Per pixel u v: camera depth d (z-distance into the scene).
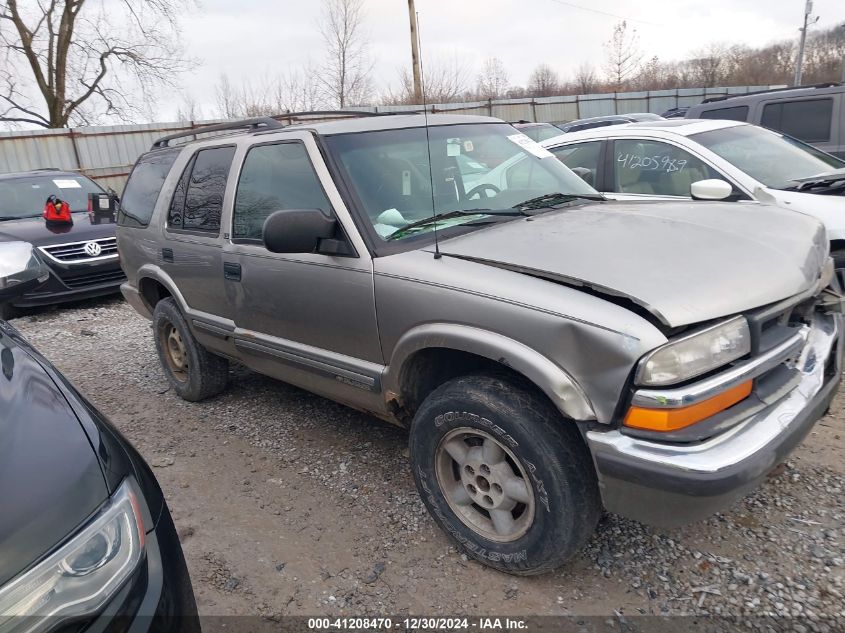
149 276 4.50
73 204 9.14
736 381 2.09
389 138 3.30
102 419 2.08
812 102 7.44
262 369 3.78
